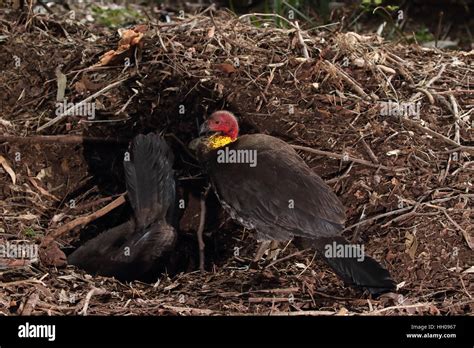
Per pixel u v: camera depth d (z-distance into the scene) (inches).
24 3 193.2
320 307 152.0
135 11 230.2
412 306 150.3
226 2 239.8
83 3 226.8
